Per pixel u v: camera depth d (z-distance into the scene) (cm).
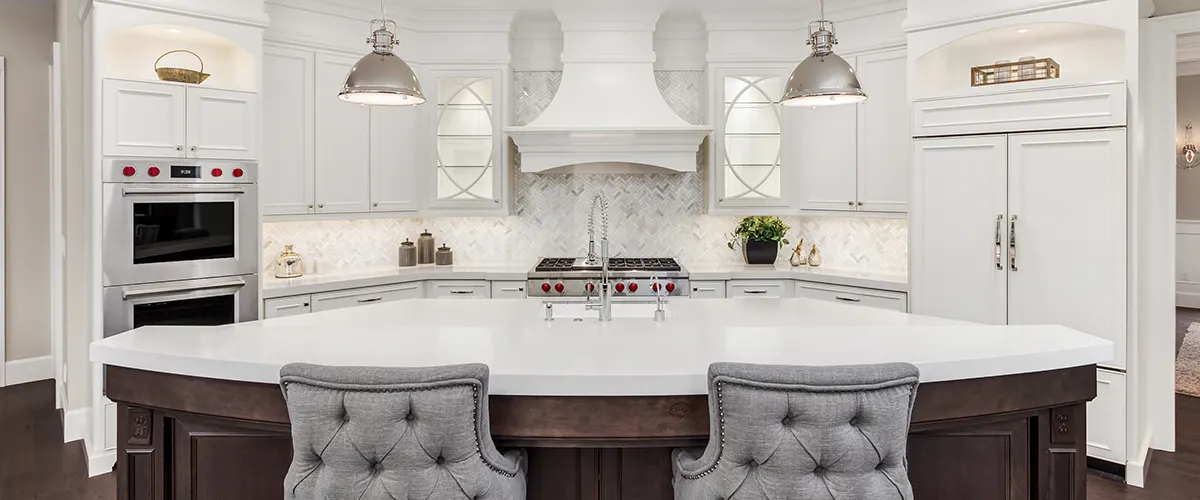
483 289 500
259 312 410
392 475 169
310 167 460
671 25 539
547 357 206
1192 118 840
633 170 551
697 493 178
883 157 466
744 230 527
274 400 198
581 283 470
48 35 523
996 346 213
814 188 505
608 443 193
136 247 365
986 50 433
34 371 531
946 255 398
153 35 417
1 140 505
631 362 200
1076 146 352
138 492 217
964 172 390
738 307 319
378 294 479
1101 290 347
